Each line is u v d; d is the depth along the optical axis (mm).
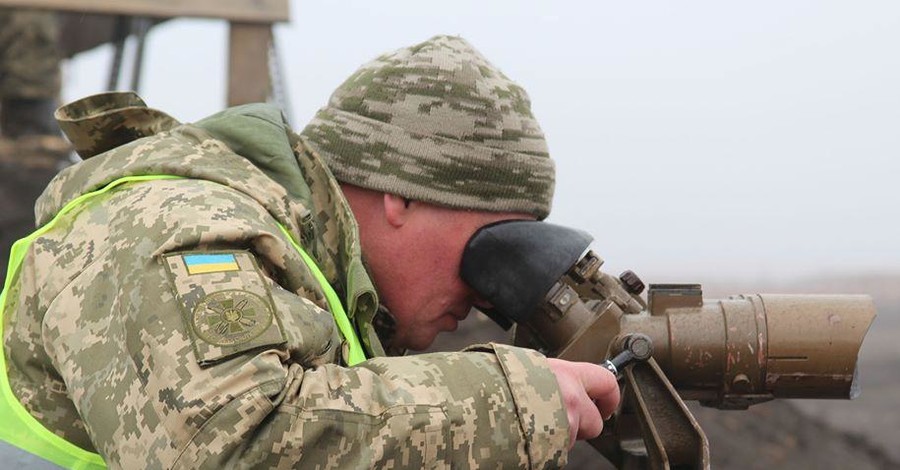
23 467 2555
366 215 3092
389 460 2314
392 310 3146
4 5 8070
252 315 2322
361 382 2365
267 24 8391
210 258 2389
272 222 2590
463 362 2469
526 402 2445
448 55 3113
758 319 2967
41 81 9148
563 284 3092
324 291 2711
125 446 2271
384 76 3098
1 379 2607
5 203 8586
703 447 2803
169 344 2273
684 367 2980
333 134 3100
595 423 2588
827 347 2951
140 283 2352
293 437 2256
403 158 3035
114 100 3045
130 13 8227
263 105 2988
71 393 2387
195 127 2852
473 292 3182
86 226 2580
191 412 2223
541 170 3182
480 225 3102
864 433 9289
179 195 2506
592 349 3004
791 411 8797
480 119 3068
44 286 2553
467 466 2369
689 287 3020
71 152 9227
